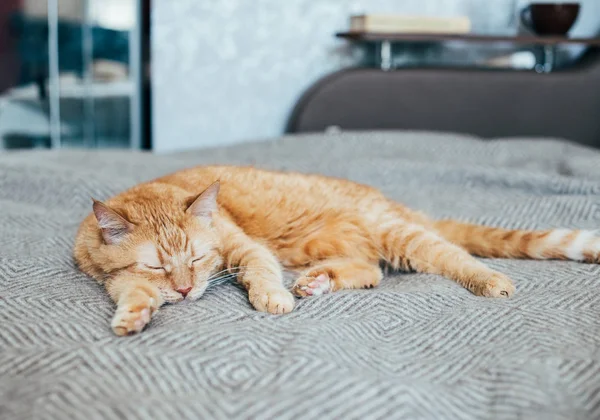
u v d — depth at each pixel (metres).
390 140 2.51
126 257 1.25
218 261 1.34
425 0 3.05
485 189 2.12
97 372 0.94
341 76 2.88
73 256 1.45
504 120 2.97
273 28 3.01
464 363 1.02
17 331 1.09
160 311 1.21
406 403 0.86
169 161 2.34
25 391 0.89
